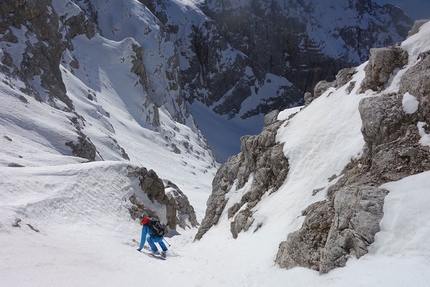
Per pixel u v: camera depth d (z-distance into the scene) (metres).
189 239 19.81
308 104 18.16
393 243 6.55
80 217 15.23
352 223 7.39
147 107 100.00
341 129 12.87
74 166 18.36
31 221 12.07
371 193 7.64
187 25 184.75
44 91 52.50
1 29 52.94
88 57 97.12
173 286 8.22
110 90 95.06
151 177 21.64
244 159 19.28
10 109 38.09
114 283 7.28
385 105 10.23
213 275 9.81
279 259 9.12
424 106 9.37
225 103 184.12
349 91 14.28
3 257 7.35
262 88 195.38
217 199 19.17
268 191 14.52
